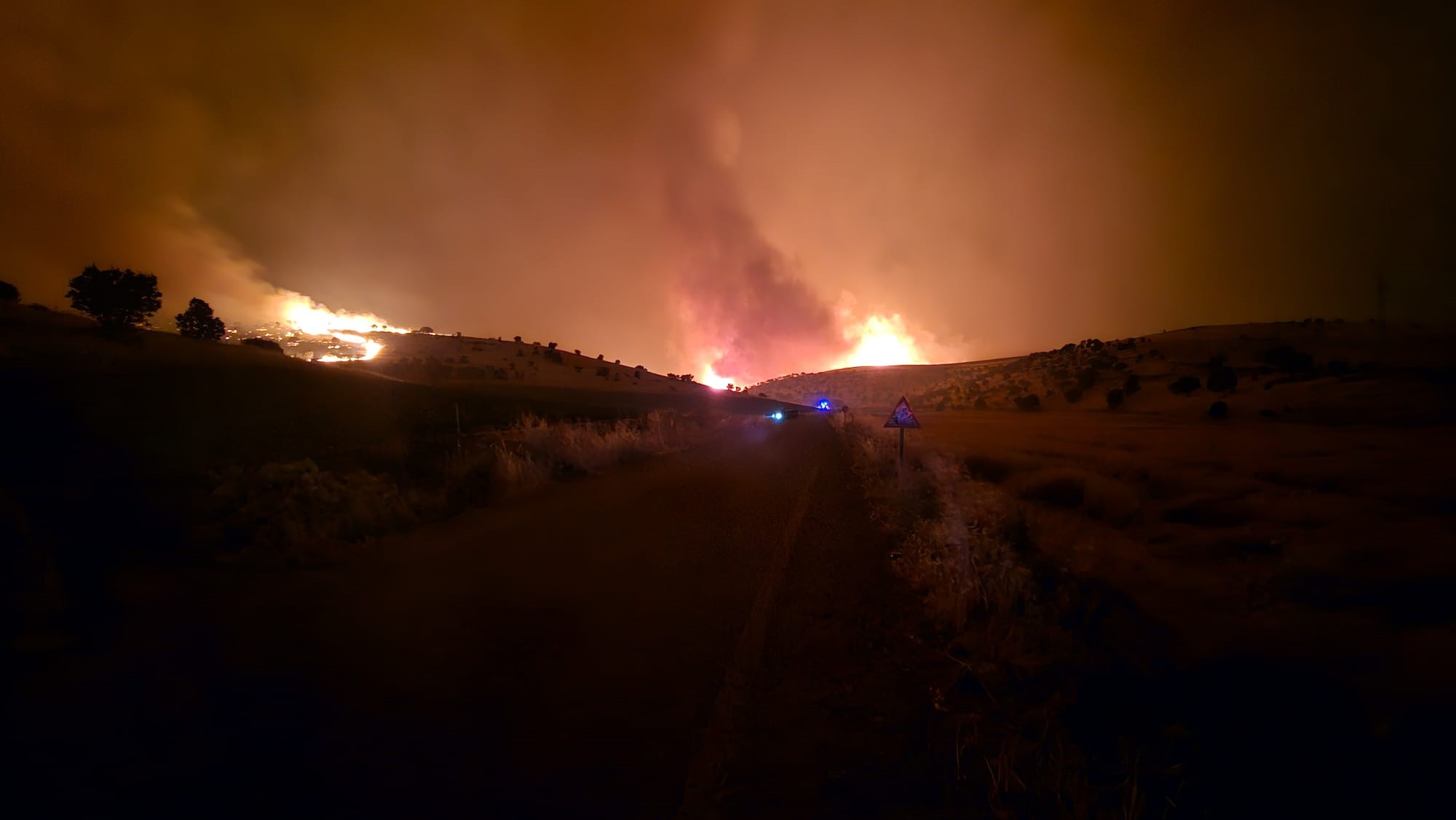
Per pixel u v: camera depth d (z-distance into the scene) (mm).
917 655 4789
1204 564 7570
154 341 21703
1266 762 3164
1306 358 56156
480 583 5980
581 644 4570
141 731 3258
